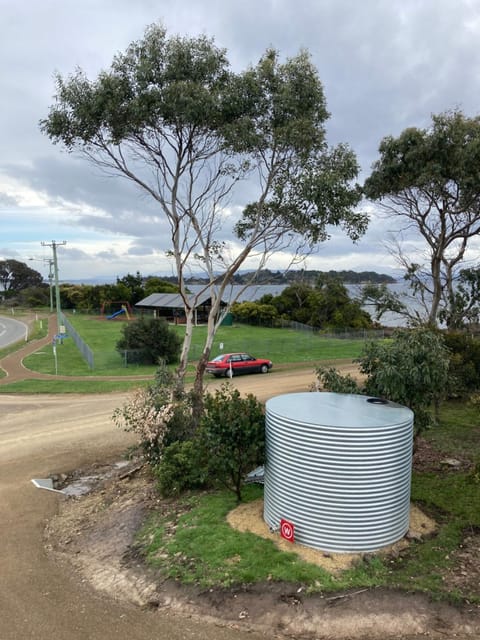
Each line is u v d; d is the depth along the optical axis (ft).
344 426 20.56
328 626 17.20
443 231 71.92
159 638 17.28
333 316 185.16
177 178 41.86
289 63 39.70
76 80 38.45
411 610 17.58
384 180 72.59
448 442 39.14
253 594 19.02
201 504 27.61
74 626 18.33
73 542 26.68
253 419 25.34
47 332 183.52
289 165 41.24
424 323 58.08
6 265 465.47
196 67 37.83
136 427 34.88
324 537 21.08
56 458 42.78
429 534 23.02
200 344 129.08
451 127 63.87
